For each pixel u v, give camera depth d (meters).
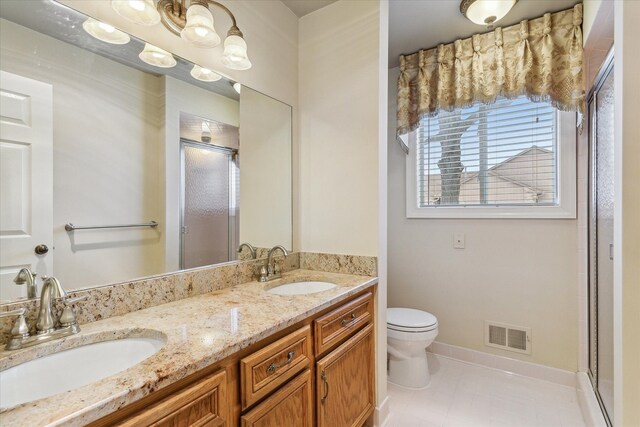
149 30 1.29
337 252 1.89
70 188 1.08
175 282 1.34
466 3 1.85
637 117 1.20
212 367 0.88
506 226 2.31
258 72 1.77
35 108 1.00
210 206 1.54
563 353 2.14
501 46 2.12
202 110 1.51
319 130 1.96
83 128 1.11
